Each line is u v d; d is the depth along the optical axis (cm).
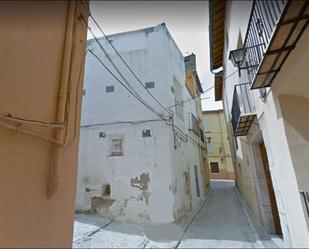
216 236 596
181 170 878
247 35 397
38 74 271
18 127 231
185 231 655
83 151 852
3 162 214
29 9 277
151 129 810
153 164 769
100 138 851
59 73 308
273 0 257
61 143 273
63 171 277
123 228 643
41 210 243
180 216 752
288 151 338
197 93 1641
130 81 893
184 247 517
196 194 1077
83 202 791
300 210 325
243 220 762
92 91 925
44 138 256
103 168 811
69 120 304
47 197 252
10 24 248
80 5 379
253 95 554
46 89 279
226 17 737
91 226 629
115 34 978
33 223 232
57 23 321
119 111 866
